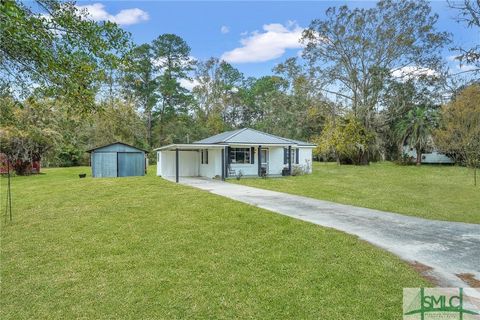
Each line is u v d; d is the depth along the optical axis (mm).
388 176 19297
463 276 4180
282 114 34844
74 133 29641
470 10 9664
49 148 22156
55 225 7148
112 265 4738
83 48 3912
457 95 20094
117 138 31453
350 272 4320
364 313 3291
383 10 26875
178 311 3418
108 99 28719
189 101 41500
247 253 5148
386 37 26875
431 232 6391
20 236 6332
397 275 4188
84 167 30062
